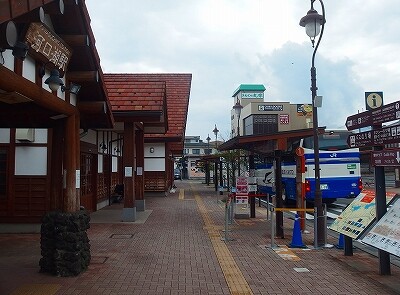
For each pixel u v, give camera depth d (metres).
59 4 5.45
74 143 7.77
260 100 77.44
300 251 9.22
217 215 15.80
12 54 5.12
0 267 7.72
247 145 13.25
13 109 7.07
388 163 6.70
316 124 10.22
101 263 8.03
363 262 8.16
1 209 11.80
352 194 17.91
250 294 6.16
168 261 8.23
